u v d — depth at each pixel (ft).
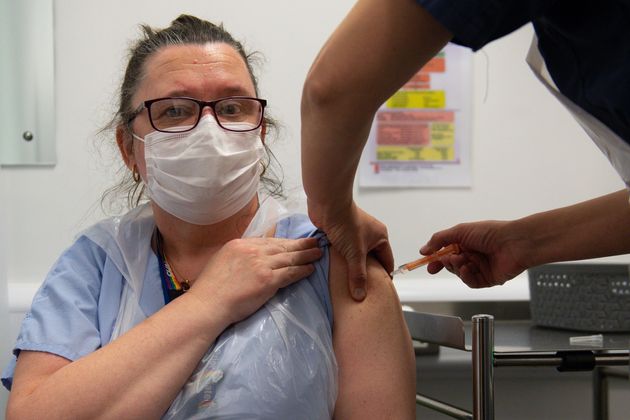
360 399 3.55
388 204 6.74
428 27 2.36
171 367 3.34
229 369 3.33
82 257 4.10
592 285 5.22
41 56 6.34
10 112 6.32
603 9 2.31
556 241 4.06
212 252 4.12
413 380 3.72
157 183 3.90
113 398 3.27
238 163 3.84
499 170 6.88
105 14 6.40
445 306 6.61
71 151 6.41
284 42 6.61
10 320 6.18
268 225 4.14
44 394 3.31
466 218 6.84
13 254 6.35
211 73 3.84
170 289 4.02
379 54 2.44
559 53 2.62
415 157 6.75
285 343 3.44
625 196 3.87
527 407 6.81
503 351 3.82
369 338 3.67
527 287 6.74
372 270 3.89
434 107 6.76
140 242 4.14
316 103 2.64
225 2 6.55
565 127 6.93
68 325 3.77
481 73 6.81
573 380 6.87
